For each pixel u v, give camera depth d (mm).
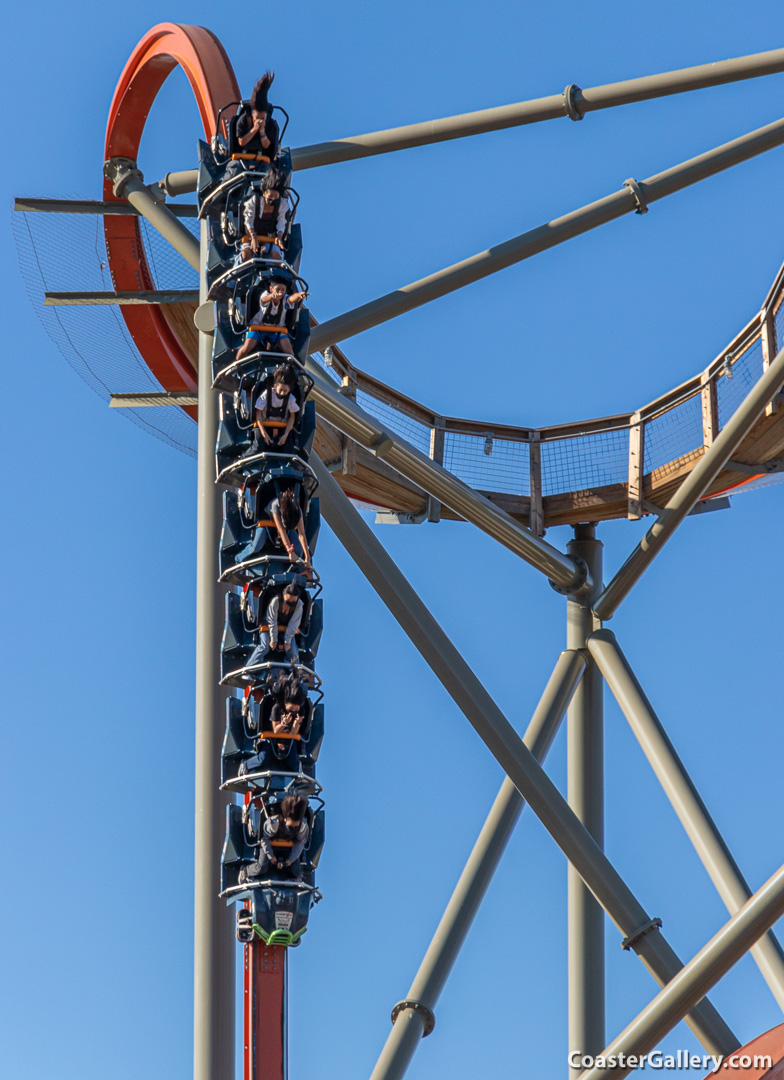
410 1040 63062
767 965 63188
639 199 62625
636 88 57719
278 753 45781
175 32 62094
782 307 68875
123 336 70750
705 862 65875
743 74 56906
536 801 59469
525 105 58562
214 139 54531
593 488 81375
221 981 49031
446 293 61531
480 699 59812
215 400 55438
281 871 44375
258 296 50219
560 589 77500
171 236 61719
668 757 69875
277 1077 43094
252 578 48938
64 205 66438
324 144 59281
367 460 76125
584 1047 72625
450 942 66125
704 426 76062
